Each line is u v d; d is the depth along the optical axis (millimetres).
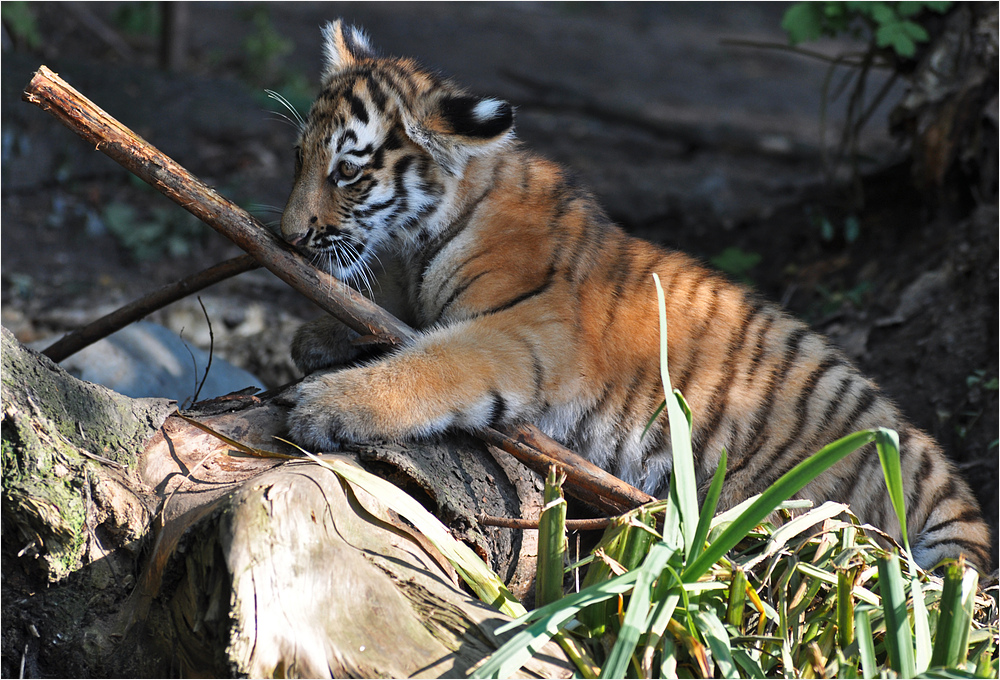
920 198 10844
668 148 19969
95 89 16109
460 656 3912
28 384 4312
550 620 3793
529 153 6711
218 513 3928
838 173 17062
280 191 15641
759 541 4871
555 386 5836
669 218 15438
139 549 4262
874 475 5965
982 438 7492
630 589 4203
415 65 6887
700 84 25953
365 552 4133
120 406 4766
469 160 6223
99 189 14875
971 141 9758
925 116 10008
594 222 6430
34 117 14617
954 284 9047
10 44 17750
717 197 16688
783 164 19141
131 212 14195
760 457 6031
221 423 5105
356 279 6492
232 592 3693
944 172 9977
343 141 5984
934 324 8867
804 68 28453
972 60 9711
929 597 4516
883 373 8750
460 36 28344
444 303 6211
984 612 4832
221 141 16438
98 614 4230
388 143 6105
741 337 6184
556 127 20797
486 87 22953
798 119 22438
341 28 7172
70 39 20812
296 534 3924
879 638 4285
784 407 6059
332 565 3945
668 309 6156
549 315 5926
